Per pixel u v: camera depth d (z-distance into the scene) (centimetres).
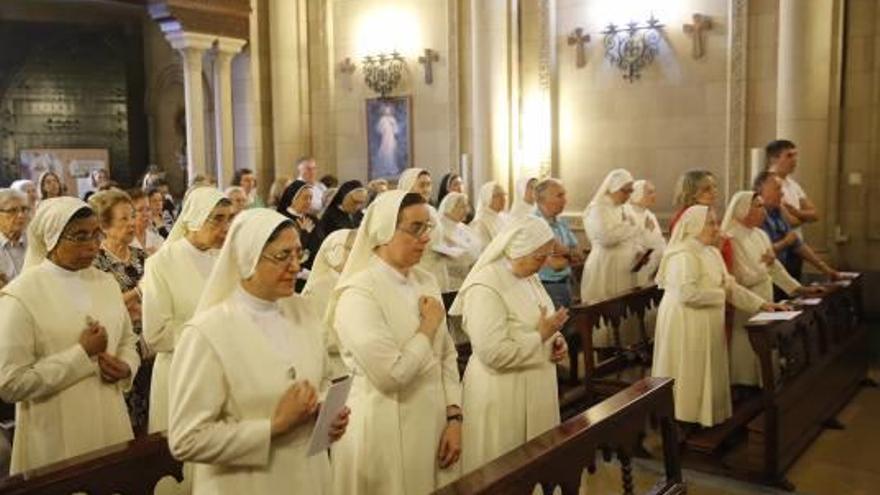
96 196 466
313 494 241
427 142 1189
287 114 1258
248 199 822
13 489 251
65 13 1493
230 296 239
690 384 513
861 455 523
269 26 1266
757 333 474
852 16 866
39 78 1482
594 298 712
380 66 1216
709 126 966
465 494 241
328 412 233
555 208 633
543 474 273
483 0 1057
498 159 1074
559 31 1066
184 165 1529
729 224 582
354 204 700
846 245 888
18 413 333
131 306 436
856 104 871
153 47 1548
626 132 1024
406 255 314
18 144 1470
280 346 239
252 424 225
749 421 521
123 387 353
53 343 326
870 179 871
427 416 318
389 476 310
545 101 1073
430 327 312
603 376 597
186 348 229
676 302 519
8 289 325
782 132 854
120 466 281
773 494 466
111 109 1546
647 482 484
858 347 667
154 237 629
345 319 304
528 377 353
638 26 1002
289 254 234
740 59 931
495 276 351
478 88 1073
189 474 337
